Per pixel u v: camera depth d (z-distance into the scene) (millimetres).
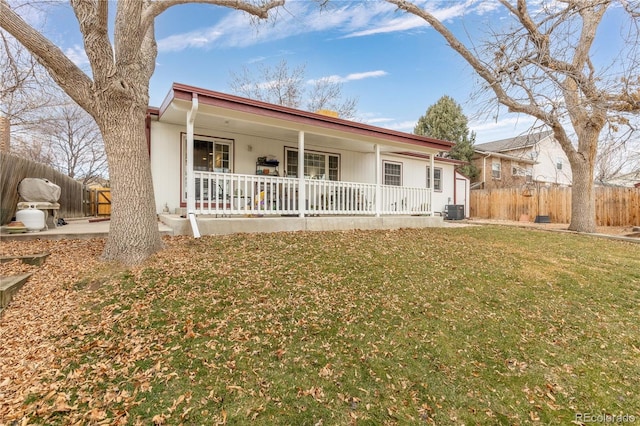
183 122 7902
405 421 2117
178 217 6855
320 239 6426
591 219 9672
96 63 4094
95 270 4035
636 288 4574
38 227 5719
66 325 2924
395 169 13203
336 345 2898
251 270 4383
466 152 22141
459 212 14984
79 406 2047
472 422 2150
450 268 5074
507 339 3176
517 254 6176
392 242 6625
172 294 3564
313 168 10539
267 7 5727
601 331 3400
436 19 8938
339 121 7977
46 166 7914
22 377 2273
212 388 2283
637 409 2332
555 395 2445
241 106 6469
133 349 2637
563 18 6992
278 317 3283
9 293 3283
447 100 23250
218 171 8641
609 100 6840
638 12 6547
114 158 4438
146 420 1977
